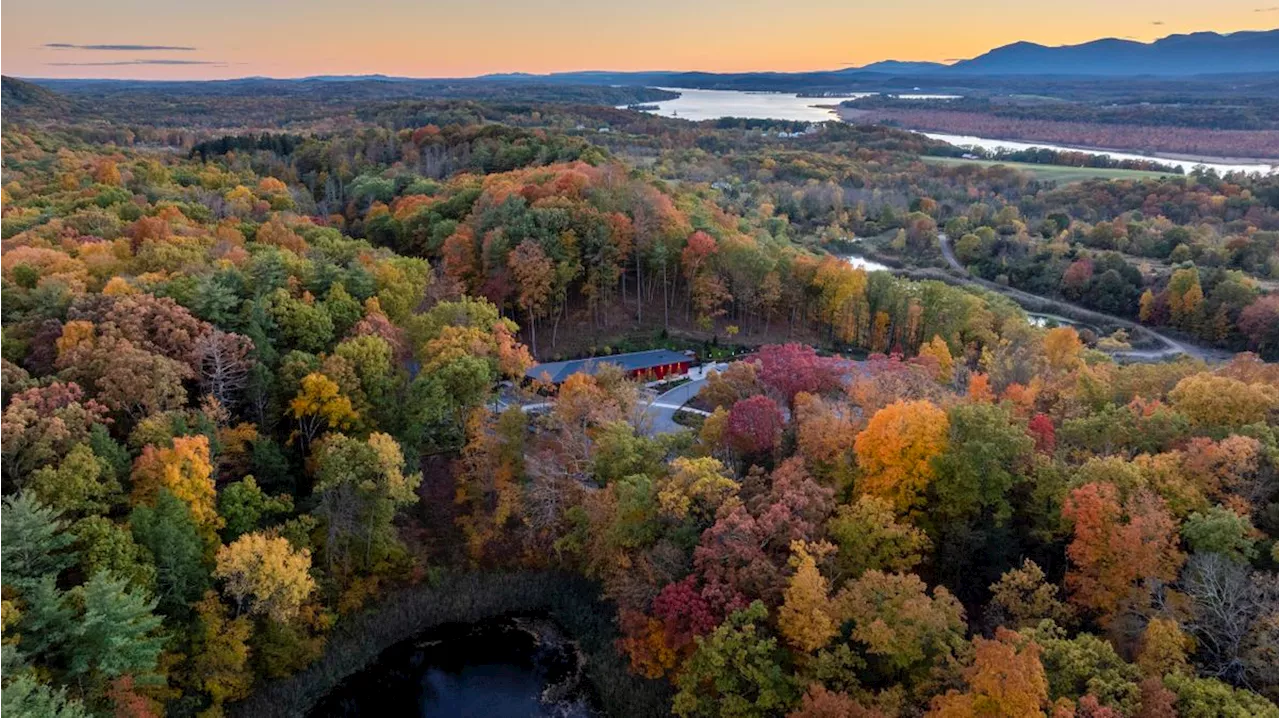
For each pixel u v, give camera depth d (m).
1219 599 43.12
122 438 59.84
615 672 59.66
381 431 72.06
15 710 34.09
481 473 71.44
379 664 61.84
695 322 125.31
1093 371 84.88
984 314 121.19
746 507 55.69
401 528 72.81
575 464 67.19
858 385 71.88
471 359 74.25
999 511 54.41
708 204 165.88
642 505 57.03
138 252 92.19
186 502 53.25
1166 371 78.19
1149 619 44.25
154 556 49.91
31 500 44.66
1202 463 53.41
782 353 83.12
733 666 47.59
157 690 49.91
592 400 72.62
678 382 104.56
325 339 77.25
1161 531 46.62
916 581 46.31
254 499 58.16
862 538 51.97
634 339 117.94
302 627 59.88
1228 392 61.44
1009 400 69.12
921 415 56.78
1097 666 40.72
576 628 65.44
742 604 48.72
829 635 45.31
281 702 56.66
